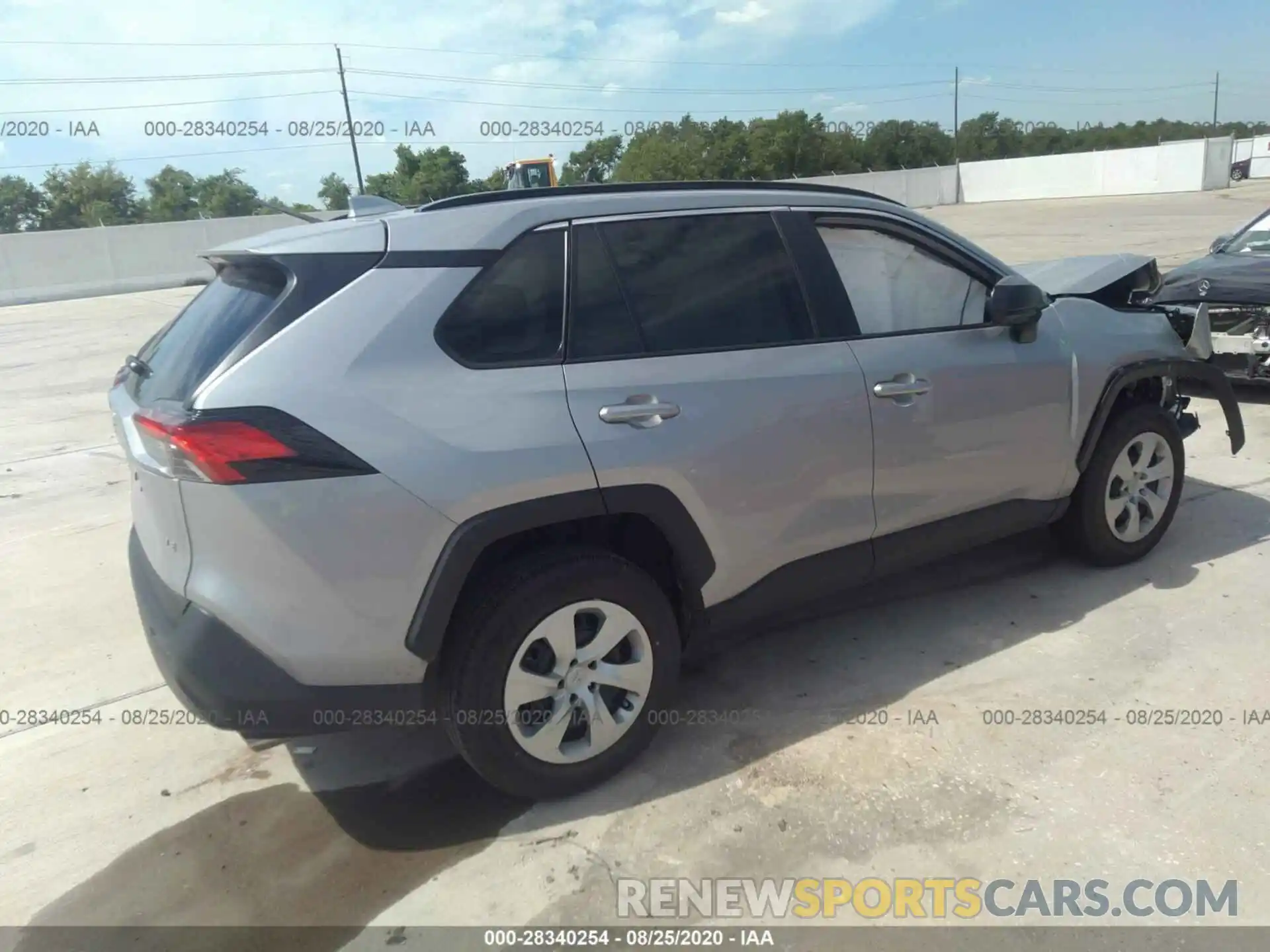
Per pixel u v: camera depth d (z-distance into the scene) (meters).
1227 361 6.70
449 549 2.50
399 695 2.61
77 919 2.47
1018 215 31.39
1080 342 3.85
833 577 3.32
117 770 3.13
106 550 5.21
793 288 3.17
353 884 2.55
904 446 3.31
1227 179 39.59
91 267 27.11
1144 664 3.41
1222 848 2.50
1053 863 2.48
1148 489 4.24
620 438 2.71
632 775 2.94
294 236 2.69
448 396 2.52
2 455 7.46
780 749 3.03
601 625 2.79
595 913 2.40
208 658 2.38
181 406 2.39
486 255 2.66
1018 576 4.21
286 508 2.33
